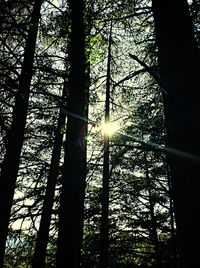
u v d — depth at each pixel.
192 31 2.25
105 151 11.62
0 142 7.62
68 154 4.62
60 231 4.27
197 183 1.82
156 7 2.43
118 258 12.76
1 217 7.04
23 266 10.69
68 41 7.09
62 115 9.97
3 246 6.97
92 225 12.65
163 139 11.29
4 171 7.30
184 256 1.79
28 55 7.78
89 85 6.12
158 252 12.00
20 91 6.73
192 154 1.89
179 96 2.05
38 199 9.72
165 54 2.24
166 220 12.77
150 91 10.05
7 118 7.70
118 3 6.42
